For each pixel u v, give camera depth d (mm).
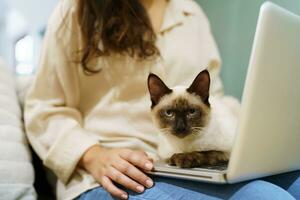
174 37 1153
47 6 1999
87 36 1042
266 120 636
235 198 656
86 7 1041
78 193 880
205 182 704
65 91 1042
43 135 993
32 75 1326
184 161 708
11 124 1005
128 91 1050
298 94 695
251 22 1572
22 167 941
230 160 618
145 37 1081
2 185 875
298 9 1438
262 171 689
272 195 633
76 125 981
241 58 1617
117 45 1041
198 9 1324
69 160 914
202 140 763
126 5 1058
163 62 1074
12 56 1899
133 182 776
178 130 770
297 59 666
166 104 812
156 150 966
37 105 1026
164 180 779
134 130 1025
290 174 869
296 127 728
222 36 1695
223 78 1676
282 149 714
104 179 820
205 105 798
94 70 1042
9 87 1123
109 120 1037
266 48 594
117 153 842
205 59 1201
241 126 603
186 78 1083
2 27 2035
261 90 606
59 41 1036
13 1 2062
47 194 1175
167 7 1197
